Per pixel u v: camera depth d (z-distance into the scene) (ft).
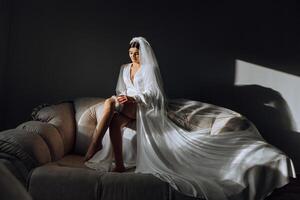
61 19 11.28
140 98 8.95
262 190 7.70
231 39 11.19
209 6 11.19
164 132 8.75
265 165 7.77
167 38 11.25
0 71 10.93
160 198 7.27
